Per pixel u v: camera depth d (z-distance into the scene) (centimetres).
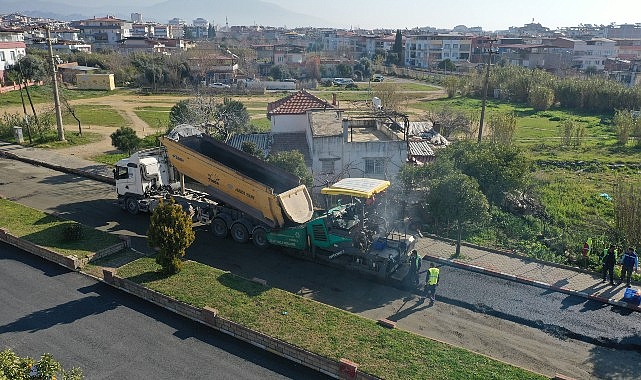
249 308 1414
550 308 1516
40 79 6406
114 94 7162
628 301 1524
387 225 1884
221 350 1288
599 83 6569
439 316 1468
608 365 1248
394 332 1316
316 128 2783
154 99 6788
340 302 1543
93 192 2600
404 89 8994
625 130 4472
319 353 1210
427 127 4175
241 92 7669
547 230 2225
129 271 1638
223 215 2000
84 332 1347
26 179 2809
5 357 858
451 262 1816
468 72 10025
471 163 2431
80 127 4159
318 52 15275
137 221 2195
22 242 1850
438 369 1159
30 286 1587
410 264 1664
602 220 2378
